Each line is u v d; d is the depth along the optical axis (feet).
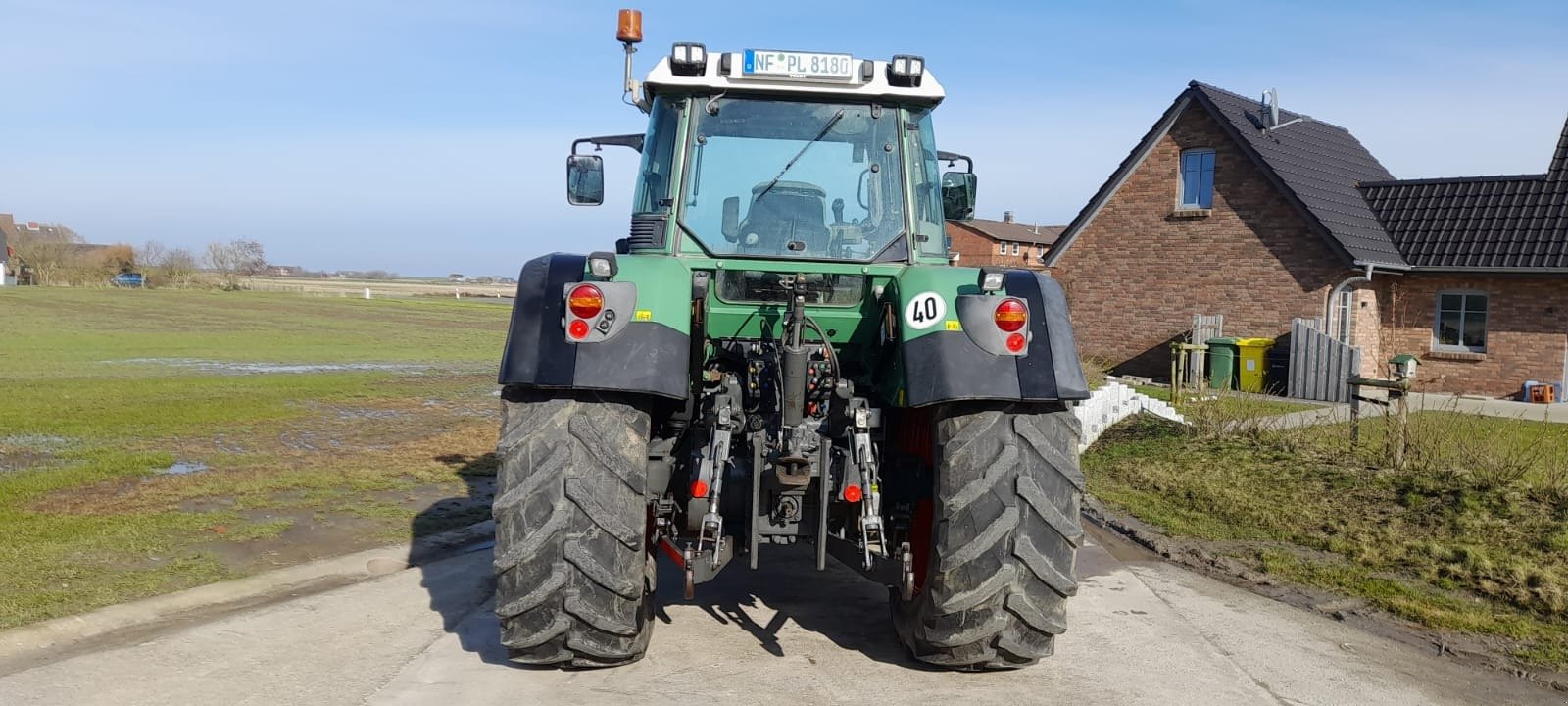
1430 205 67.87
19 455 30.37
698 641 15.89
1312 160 71.20
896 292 14.64
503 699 13.51
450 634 16.02
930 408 14.75
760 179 15.69
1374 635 16.97
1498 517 22.34
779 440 13.96
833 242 15.62
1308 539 22.58
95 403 42.55
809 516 14.49
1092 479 29.84
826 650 15.61
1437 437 27.25
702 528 13.46
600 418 13.32
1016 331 13.38
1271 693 14.32
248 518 23.26
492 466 30.58
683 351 13.29
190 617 16.96
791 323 13.57
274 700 13.39
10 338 82.94
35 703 13.16
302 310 144.36
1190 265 70.64
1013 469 13.35
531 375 13.04
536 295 13.71
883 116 15.92
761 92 15.69
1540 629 17.17
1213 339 65.62
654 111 16.20
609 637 13.60
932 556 13.56
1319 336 60.59
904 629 15.15
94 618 16.20
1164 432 35.42
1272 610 18.25
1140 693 14.15
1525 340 62.85
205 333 94.38
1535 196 64.39
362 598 17.83
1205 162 70.13
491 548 21.47
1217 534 23.38
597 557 13.07
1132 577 20.26
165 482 26.84
